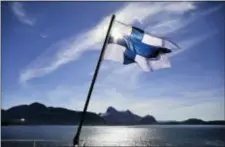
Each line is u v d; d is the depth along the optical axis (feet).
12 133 388.57
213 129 529.45
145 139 409.28
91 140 396.57
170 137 417.08
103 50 19.12
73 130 529.04
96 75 18.60
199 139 385.70
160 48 20.56
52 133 451.53
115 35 20.35
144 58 20.56
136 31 20.42
